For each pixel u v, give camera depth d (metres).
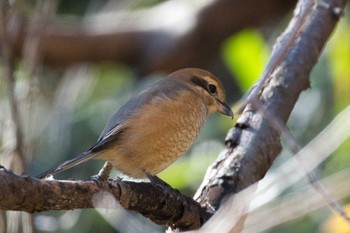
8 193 5.65
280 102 8.73
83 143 14.31
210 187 7.76
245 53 10.36
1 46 10.69
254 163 8.04
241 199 5.59
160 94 8.56
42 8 11.61
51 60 14.30
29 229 9.55
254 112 8.45
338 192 5.67
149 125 8.33
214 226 5.32
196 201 7.41
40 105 13.05
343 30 11.62
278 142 8.32
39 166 13.50
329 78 13.71
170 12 15.01
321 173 11.53
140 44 14.79
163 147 8.43
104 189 6.24
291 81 8.92
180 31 14.64
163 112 8.40
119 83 15.27
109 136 8.20
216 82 9.41
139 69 14.98
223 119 12.76
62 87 13.62
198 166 10.99
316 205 5.61
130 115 8.36
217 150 13.36
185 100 8.60
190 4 14.91
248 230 5.46
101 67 14.98
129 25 14.84
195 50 14.70
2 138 10.51
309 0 6.51
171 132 8.45
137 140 8.29
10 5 10.68
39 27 11.47
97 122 14.60
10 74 10.39
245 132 8.29
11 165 9.98
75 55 14.40
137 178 8.55
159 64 14.78
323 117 13.76
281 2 14.59
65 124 13.52
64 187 5.95
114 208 6.11
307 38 9.34
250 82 10.25
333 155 11.51
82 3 16.05
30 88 10.90
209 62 15.05
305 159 5.90
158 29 14.82
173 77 9.09
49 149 13.65
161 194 6.86
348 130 6.34
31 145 10.97
